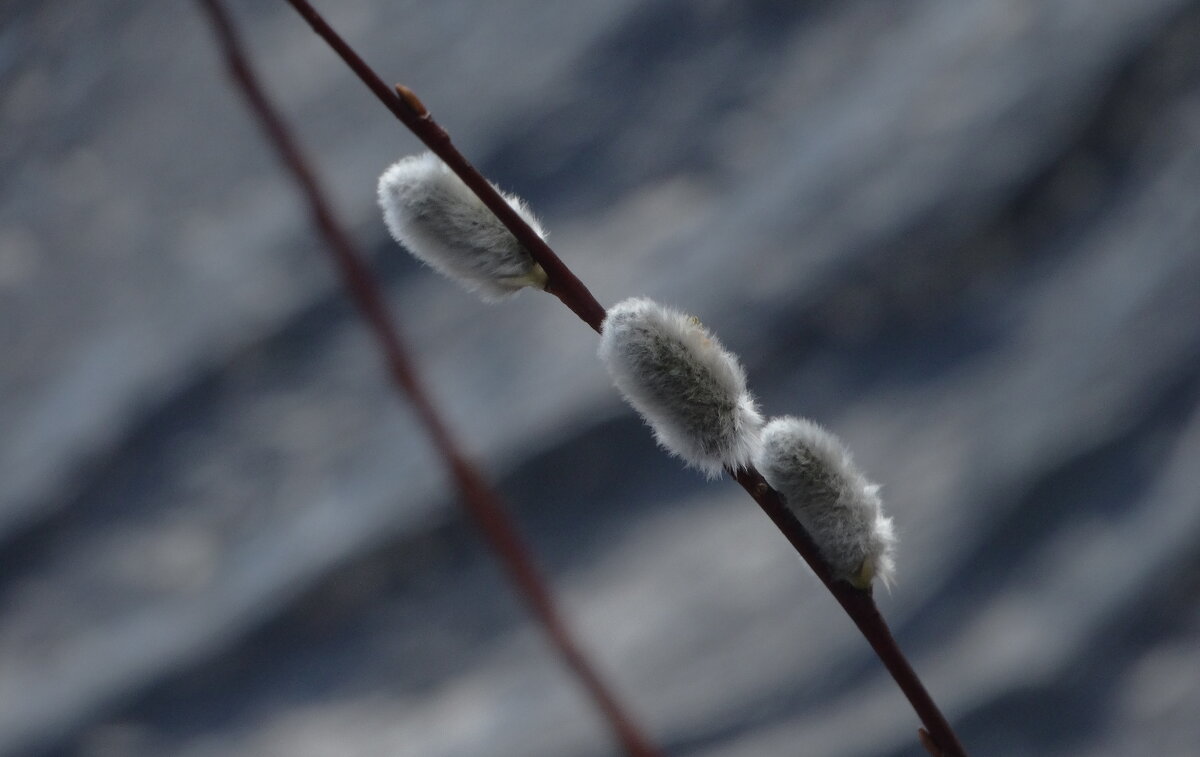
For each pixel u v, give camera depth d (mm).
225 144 2758
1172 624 2803
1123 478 3045
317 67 3354
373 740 3189
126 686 3281
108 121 2199
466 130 4059
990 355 3408
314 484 3641
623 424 3484
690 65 4215
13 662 3447
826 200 3771
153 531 3566
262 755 3162
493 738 3064
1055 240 3570
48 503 3539
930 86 3945
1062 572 2957
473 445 3436
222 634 3377
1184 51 3629
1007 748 2740
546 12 4309
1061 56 3775
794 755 2768
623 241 3867
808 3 4344
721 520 3441
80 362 3283
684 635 3139
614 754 2891
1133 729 2660
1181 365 3129
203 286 3318
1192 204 3398
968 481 3174
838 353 3576
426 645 3396
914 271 3572
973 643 2936
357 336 3656
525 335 3723
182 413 3600
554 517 3471
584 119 4125
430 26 3971
